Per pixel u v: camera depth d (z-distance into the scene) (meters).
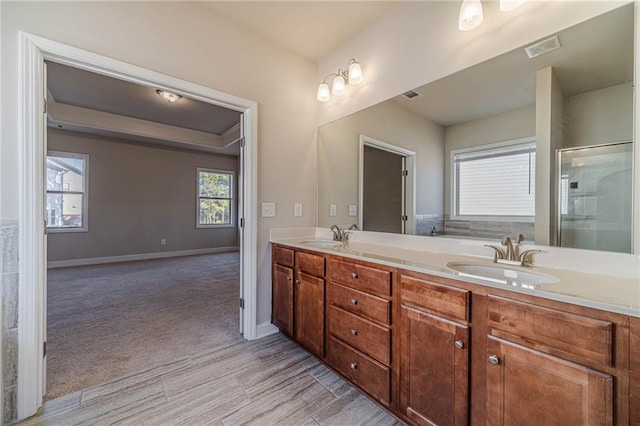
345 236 2.40
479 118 1.63
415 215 1.96
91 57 1.63
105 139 5.54
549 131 1.37
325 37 2.42
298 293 2.12
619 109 1.17
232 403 1.56
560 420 0.90
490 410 1.07
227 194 7.35
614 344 0.81
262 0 2.00
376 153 2.22
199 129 5.48
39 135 1.49
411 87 1.96
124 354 2.07
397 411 1.40
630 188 1.14
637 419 0.78
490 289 1.07
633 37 1.13
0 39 1.39
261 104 2.39
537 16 1.37
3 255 1.39
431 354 1.26
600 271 1.22
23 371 1.43
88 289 3.75
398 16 2.04
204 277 4.46
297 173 2.64
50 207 5.02
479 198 1.64
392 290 1.43
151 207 6.12
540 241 1.40
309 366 1.94
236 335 2.41
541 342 0.94
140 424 1.40
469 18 1.49
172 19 1.94
